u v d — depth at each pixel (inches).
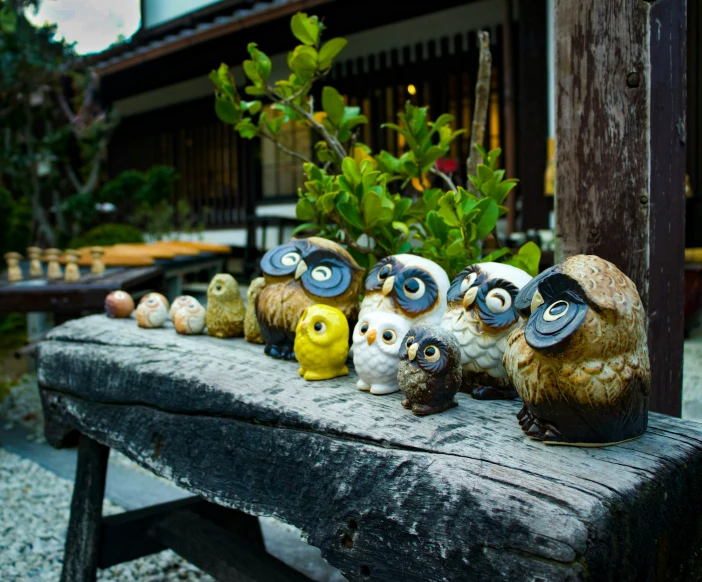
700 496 25.5
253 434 31.8
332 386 33.3
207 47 146.8
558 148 35.8
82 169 188.2
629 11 33.5
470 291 31.1
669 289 35.5
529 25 109.2
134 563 55.8
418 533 24.6
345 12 128.6
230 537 44.1
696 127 115.5
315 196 42.6
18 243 167.0
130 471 74.5
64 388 45.1
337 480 27.7
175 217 193.5
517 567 22.1
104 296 74.4
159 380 37.4
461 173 133.4
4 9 148.8
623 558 22.1
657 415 29.0
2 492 69.1
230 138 177.0
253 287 40.9
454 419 28.4
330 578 51.4
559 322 24.6
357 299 37.7
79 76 164.9
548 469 23.9
